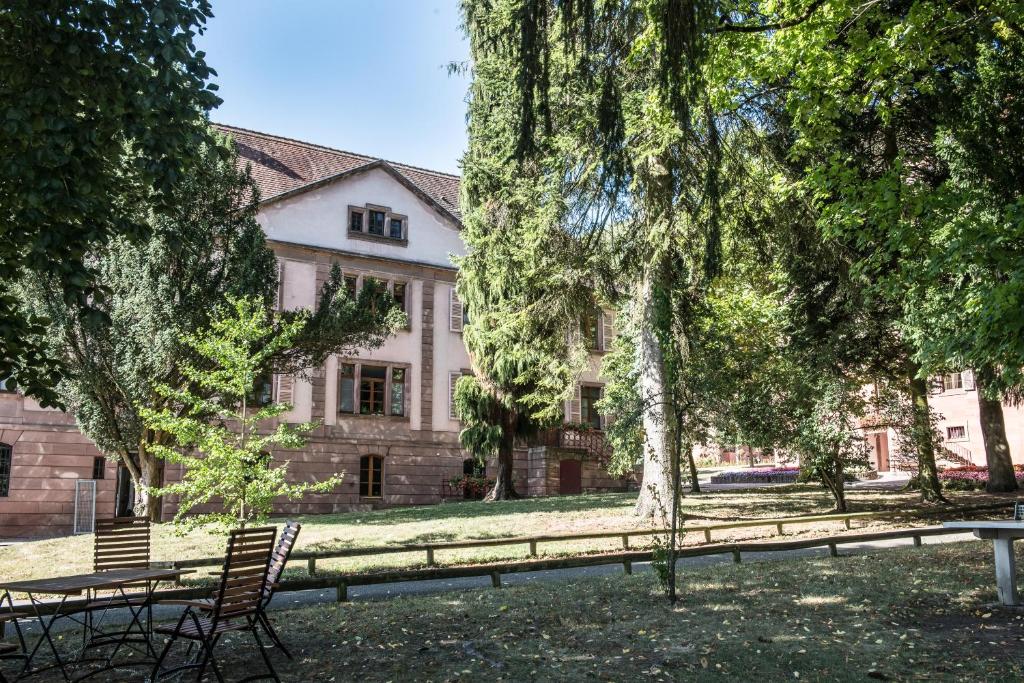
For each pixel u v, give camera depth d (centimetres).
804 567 1187
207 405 1686
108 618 931
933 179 1897
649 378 1806
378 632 791
